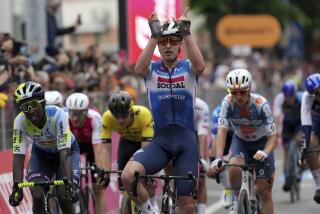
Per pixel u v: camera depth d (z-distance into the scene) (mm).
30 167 16828
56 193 16531
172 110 15641
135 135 18594
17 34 33156
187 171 15273
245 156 18750
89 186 21344
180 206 15195
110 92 28984
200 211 19391
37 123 15953
